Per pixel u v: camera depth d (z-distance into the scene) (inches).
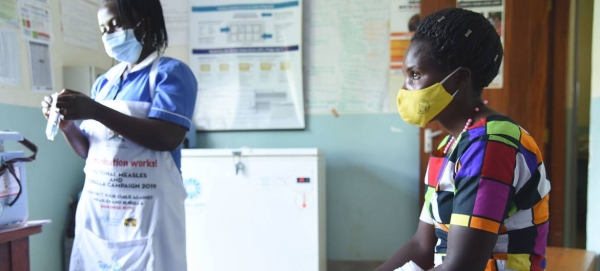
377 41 90.7
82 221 45.7
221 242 75.7
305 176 74.0
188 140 90.3
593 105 55.7
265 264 75.0
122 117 39.9
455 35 25.8
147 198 43.8
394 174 91.9
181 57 95.6
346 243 93.4
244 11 92.6
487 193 22.6
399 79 90.5
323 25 92.1
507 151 23.4
